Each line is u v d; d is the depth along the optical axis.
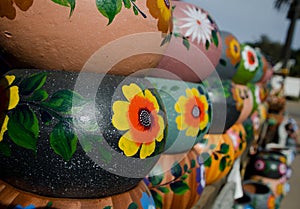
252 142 3.86
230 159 2.24
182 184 1.63
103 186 1.02
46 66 1.01
